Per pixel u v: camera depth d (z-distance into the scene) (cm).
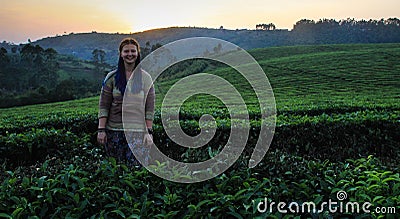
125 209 348
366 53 3897
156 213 360
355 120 829
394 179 382
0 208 347
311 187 391
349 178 402
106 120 507
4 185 370
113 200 364
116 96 496
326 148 797
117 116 502
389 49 4166
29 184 377
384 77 2689
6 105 3356
